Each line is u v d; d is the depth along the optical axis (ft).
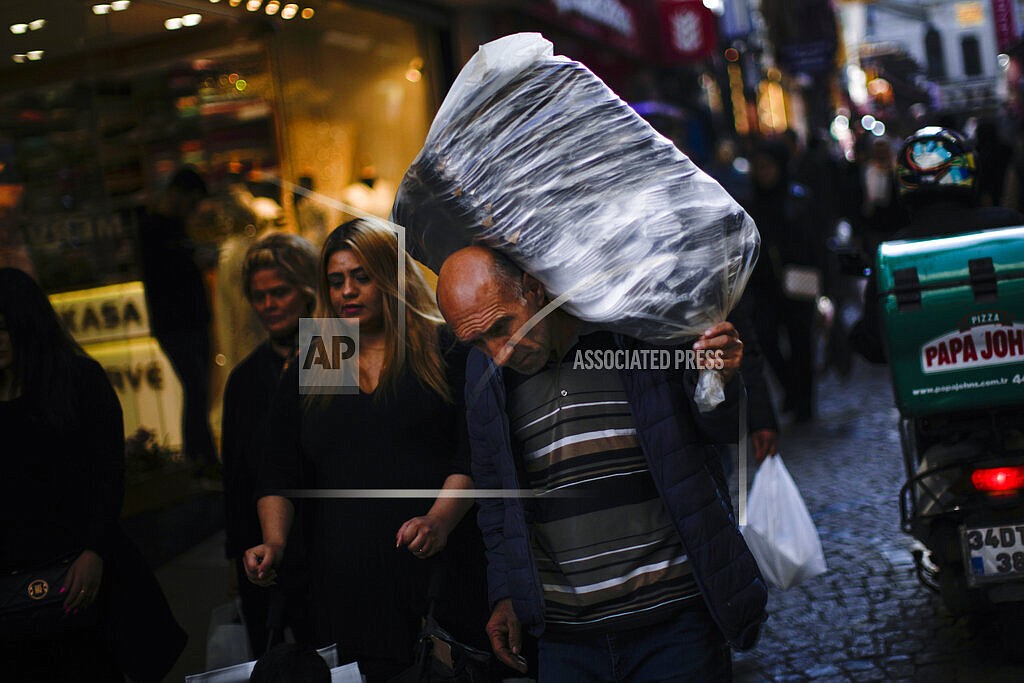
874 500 21.75
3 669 11.60
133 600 12.22
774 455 14.84
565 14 44.24
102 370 12.12
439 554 10.90
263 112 28.45
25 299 11.65
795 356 30.30
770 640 15.60
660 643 8.97
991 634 14.75
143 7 23.03
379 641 10.84
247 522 13.58
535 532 9.21
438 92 36.70
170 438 23.66
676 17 61.72
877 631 15.43
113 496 11.81
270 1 26.45
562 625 9.11
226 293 25.20
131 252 24.30
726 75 89.04
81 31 23.04
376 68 34.58
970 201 14.66
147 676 12.29
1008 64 39.06
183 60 25.93
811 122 86.63
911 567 17.70
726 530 8.81
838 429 29.04
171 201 25.45
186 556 21.56
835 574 17.87
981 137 28.76
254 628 13.46
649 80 57.98
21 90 22.93
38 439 11.54
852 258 15.40
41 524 11.57
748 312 15.15
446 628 10.86
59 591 11.31
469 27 36.96
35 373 11.59
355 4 30.76
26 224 22.76
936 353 12.73
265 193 27.66
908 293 12.72
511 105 8.55
